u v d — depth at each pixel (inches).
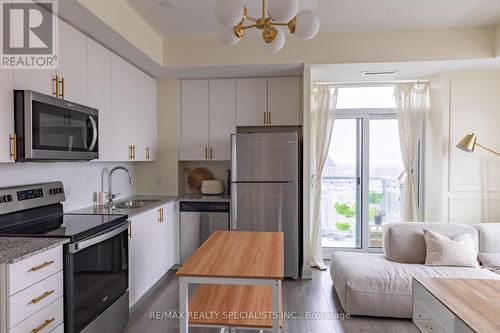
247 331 92.9
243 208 139.6
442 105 145.0
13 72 70.4
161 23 121.0
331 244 173.5
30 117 71.0
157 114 156.9
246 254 72.9
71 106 85.5
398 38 128.2
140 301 114.0
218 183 159.0
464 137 142.3
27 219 85.1
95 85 102.8
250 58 134.3
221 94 155.6
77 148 88.4
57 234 70.9
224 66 136.5
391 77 154.1
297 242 138.7
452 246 109.0
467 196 144.6
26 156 71.1
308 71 136.8
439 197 147.5
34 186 88.1
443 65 133.4
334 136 171.9
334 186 172.6
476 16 116.3
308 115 138.3
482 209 143.9
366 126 168.4
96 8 86.7
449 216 145.6
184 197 151.9
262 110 153.7
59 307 67.6
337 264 118.8
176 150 156.2
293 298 119.8
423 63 130.4
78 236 72.5
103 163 129.4
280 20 62.0
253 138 139.3
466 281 80.4
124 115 123.0
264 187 138.9
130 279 103.6
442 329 68.9
